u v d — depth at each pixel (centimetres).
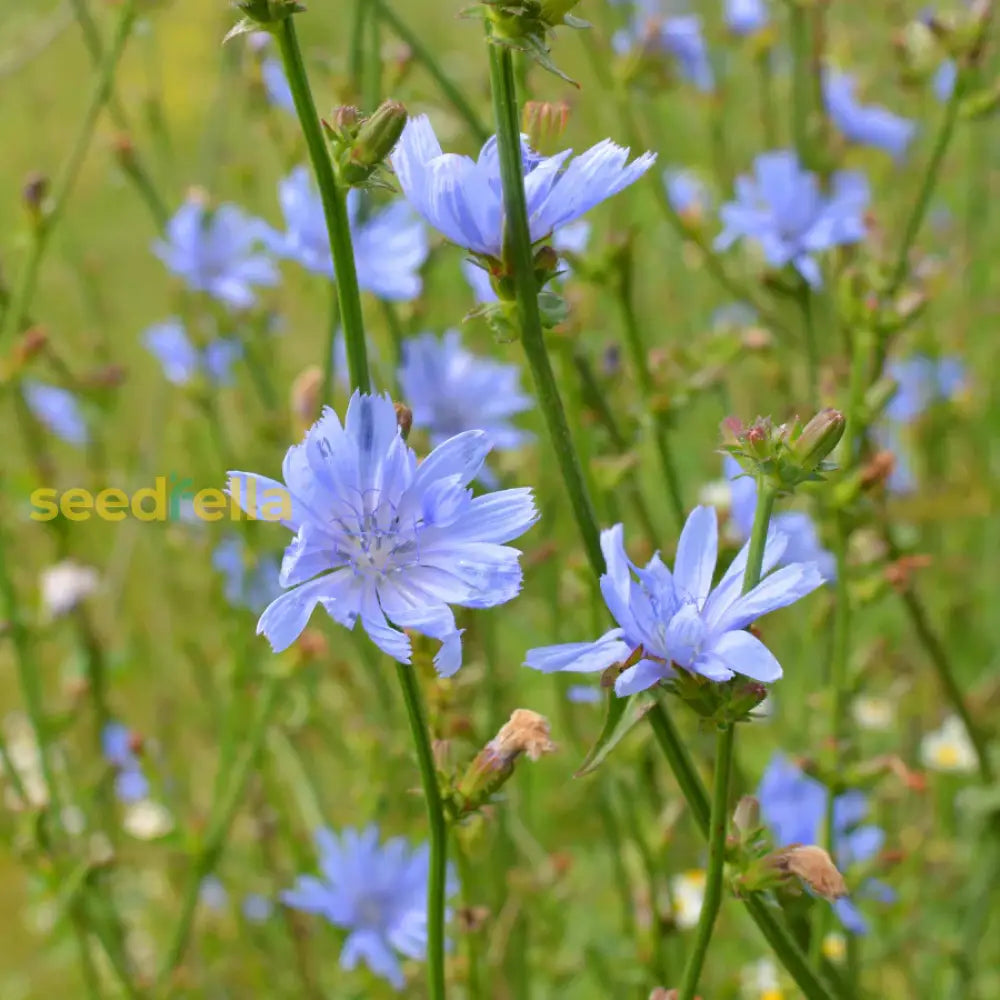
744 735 74
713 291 84
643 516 54
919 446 76
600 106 78
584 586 50
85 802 58
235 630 66
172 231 65
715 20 83
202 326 73
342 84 53
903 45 64
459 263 72
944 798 70
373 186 37
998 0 74
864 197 66
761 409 75
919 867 63
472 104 68
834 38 84
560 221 38
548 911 60
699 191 77
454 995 55
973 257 85
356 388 38
